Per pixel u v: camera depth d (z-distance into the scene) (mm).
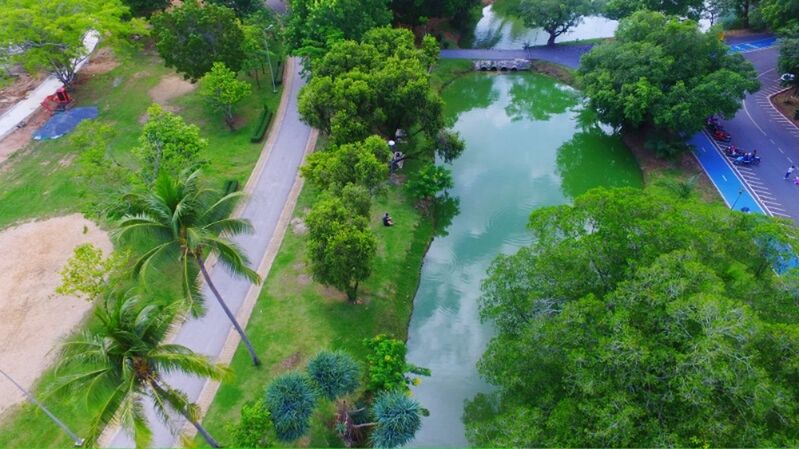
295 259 51375
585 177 68375
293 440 34750
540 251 35531
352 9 73938
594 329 28859
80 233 53969
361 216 44625
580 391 28703
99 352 24969
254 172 63469
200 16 68875
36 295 47219
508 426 29812
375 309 46938
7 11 67250
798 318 28656
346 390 36688
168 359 26422
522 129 79875
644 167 67125
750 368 24453
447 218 61906
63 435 36812
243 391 39719
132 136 69000
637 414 25812
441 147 63562
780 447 24234
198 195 32000
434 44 78062
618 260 32406
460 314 49781
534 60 93375
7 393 39375
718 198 58688
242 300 47188
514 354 31484
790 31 73000
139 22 78812
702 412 25281
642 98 62844
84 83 80812
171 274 49500
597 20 113812
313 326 44812
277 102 77875
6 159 65438
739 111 74500
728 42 93938
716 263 30531
